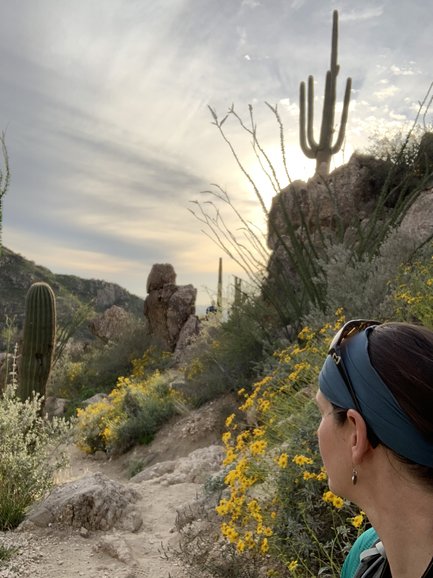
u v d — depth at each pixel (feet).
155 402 34.14
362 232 28.48
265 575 10.98
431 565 2.10
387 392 2.19
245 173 26.66
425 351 2.24
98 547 14.16
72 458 34.09
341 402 2.33
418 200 31.09
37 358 32.86
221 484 14.33
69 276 352.28
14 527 15.83
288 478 10.96
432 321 16.33
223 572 11.43
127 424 32.50
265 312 31.65
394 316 19.36
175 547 14.03
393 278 22.35
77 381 57.06
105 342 69.92
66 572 13.08
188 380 34.96
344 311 22.53
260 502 11.57
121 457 32.01
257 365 27.89
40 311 32.99
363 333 2.43
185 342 58.13
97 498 15.84
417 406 2.14
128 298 372.99
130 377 53.88
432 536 2.14
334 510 9.78
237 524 13.35
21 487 16.94
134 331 61.21
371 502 2.29
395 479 2.20
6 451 17.79
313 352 17.84
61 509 15.74
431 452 2.14
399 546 2.19
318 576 9.52
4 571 12.91
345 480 2.35
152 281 63.72
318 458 10.97
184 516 15.55
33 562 13.58
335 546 10.09
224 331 34.94
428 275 20.71
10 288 278.87
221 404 30.12
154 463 28.40
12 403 19.74
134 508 16.49
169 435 30.42
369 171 37.65
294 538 10.32
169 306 61.52
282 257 34.91
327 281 24.71
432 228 28.25
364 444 2.24
